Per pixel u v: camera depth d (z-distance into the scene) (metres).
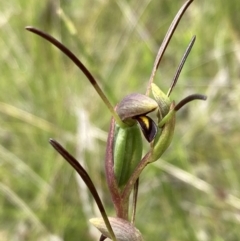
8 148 0.50
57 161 0.47
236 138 0.49
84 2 0.60
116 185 0.23
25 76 0.53
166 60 0.56
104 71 0.54
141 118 0.23
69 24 0.40
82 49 0.45
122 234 0.23
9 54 0.55
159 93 0.22
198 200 0.44
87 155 0.46
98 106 0.51
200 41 0.56
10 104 0.52
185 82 0.53
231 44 0.56
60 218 0.43
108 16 0.59
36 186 0.46
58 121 0.50
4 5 0.58
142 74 0.53
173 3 0.60
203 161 0.47
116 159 0.23
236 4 0.58
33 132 0.49
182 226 0.41
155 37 0.59
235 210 0.42
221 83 0.51
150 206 0.43
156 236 0.42
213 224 0.42
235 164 0.47
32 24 0.55
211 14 0.58
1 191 0.45
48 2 0.55
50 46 0.54
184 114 0.52
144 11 0.60
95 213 0.43
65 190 0.46
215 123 0.49
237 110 0.50
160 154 0.23
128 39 0.56
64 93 0.51
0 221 0.45
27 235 0.43
